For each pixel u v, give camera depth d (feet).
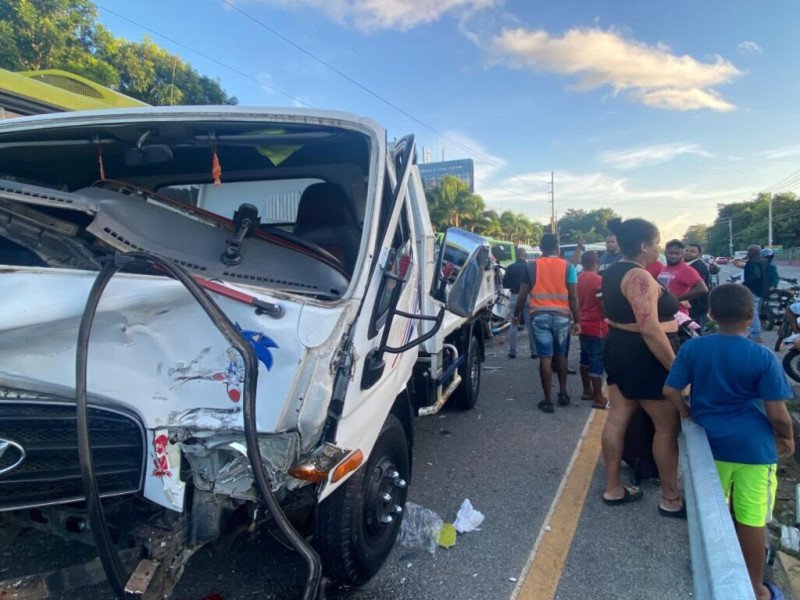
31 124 9.28
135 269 7.38
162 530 6.67
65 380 6.74
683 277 22.90
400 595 9.75
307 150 11.33
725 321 10.05
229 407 6.77
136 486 6.81
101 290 6.15
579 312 20.56
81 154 10.81
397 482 10.32
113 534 7.26
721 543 6.14
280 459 6.77
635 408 12.90
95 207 7.94
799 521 12.17
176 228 8.90
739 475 9.73
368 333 8.23
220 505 6.92
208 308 6.32
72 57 70.79
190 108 8.96
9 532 8.07
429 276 13.51
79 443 5.78
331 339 7.22
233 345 6.32
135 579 6.14
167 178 12.39
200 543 6.90
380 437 9.80
